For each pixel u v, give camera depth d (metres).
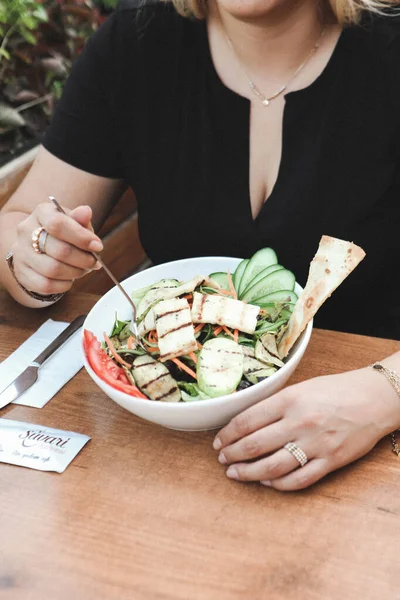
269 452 0.66
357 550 0.59
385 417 0.67
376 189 0.97
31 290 0.87
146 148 1.04
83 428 0.73
